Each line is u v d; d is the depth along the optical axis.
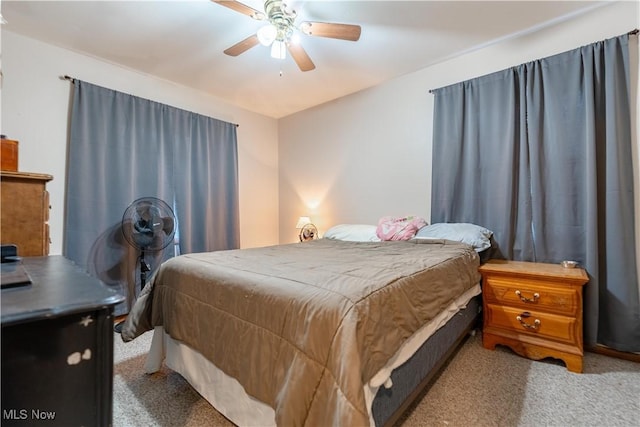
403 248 2.21
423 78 2.90
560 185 2.12
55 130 2.47
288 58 2.68
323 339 0.91
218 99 3.62
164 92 3.13
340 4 1.98
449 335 1.65
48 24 2.18
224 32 2.28
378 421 1.00
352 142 3.48
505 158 2.36
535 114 2.23
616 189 1.88
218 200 3.51
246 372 1.12
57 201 2.49
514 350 1.90
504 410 1.38
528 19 2.16
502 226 2.36
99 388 0.58
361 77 3.09
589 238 1.97
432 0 1.96
